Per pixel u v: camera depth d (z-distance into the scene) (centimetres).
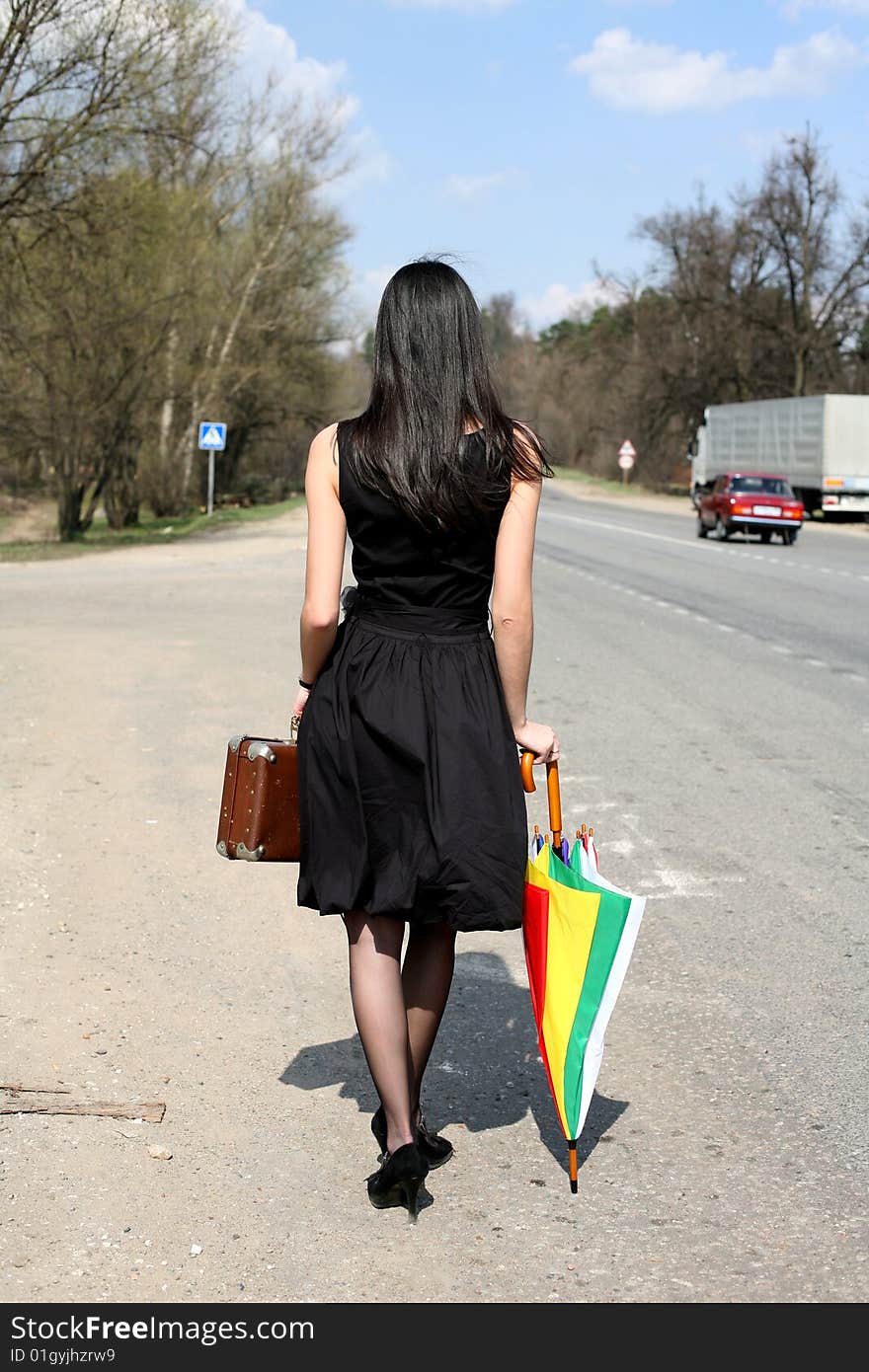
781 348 6519
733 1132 363
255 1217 315
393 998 318
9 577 2239
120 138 2936
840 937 523
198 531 3662
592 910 319
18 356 3177
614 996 320
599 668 1247
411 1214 312
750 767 832
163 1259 296
